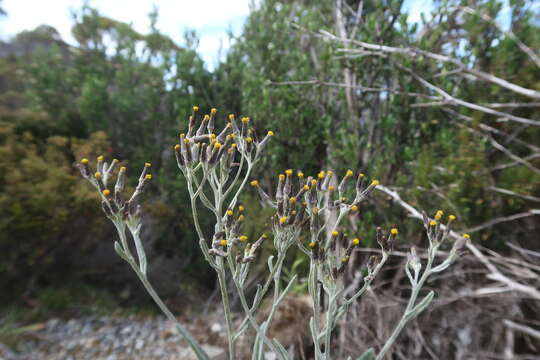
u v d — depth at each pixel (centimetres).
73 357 354
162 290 496
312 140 364
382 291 299
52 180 434
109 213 121
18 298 427
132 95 612
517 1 273
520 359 254
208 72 529
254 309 128
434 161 297
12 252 410
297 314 326
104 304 457
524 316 267
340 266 118
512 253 281
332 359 290
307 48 405
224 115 499
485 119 291
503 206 279
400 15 288
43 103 641
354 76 321
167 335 398
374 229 296
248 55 471
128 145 621
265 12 422
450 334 278
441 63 302
